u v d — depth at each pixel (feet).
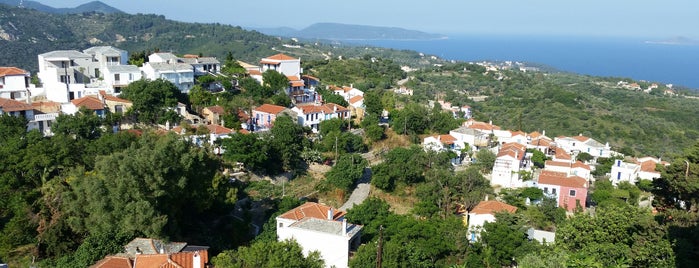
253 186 252.21
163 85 302.86
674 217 147.74
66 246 154.40
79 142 221.46
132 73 326.24
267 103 360.07
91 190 151.94
